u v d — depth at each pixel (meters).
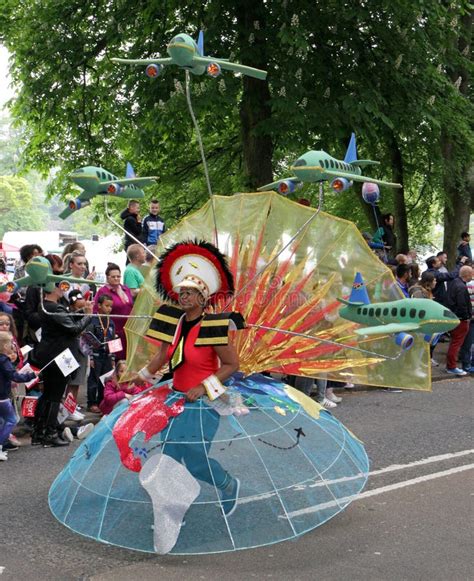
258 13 13.56
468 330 12.32
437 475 6.56
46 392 7.57
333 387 10.73
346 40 14.04
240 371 5.37
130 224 11.77
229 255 5.64
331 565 4.58
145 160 16.94
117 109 15.15
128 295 9.20
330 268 5.51
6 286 5.43
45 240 29.03
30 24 16.05
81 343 8.51
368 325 5.14
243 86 14.24
